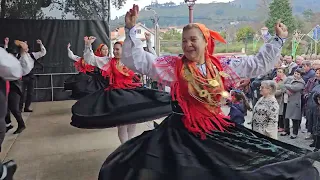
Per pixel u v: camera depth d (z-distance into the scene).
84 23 8.79
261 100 3.42
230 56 2.25
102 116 3.58
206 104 2.02
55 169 3.73
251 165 1.71
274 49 2.12
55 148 4.51
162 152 1.85
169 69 2.12
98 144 4.67
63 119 6.38
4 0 8.35
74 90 6.10
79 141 4.84
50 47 8.70
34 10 8.55
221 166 1.70
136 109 3.56
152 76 2.15
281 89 4.75
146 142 1.97
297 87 4.65
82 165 3.84
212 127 2.03
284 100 4.79
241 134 2.07
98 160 4.01
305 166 1.78
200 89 2.01
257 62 2.14
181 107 2.01
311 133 4.48
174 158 1.78
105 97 3.88
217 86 2.03
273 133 3.34
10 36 8.48
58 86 8.81
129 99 3.71
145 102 3.65
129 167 1.84
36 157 4.14
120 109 3.60
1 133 2.57
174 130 2.01
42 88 8.72
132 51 2.10
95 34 8.83
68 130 5.48
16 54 3.46
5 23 8.41
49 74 8.72
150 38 3.53
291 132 4.86
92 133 5.26
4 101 2.56
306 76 4.80
